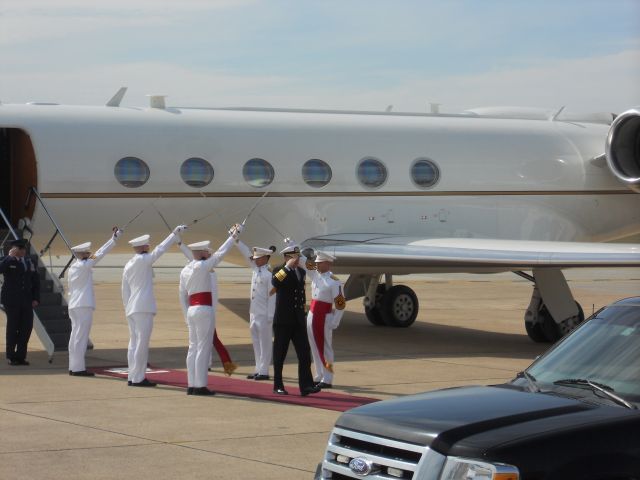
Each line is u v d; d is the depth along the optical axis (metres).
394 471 5.69
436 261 16.91
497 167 20.16
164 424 10.10
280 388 12.05
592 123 22.28
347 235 18.72
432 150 19.59
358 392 12.34
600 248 16.39
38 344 16.73
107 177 16.86
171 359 15.23
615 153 18.38
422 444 5.60
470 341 18.34
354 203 18.81
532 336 18.31
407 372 14.22
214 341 13.16
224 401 11.55
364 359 15.59
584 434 5.47
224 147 17.78
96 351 16.03
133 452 8.82
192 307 11.95
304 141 18.48
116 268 36.72
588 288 31.62
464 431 5.58
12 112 16.67
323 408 11.15
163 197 17.28
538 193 20.62
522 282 33.19
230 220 18.00
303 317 11.98
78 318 13.37
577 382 6.26
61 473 8.06
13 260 14.29
